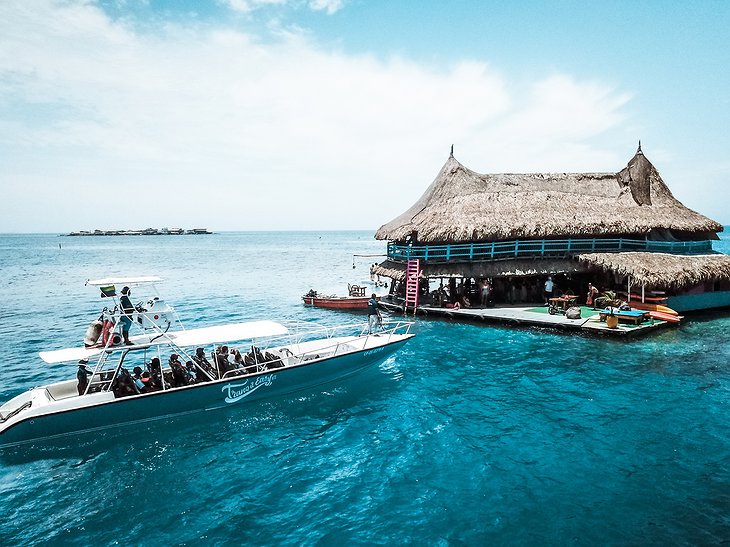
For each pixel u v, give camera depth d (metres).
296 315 33.09
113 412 13.20
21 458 12.37
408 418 14.62
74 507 10.28
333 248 143.62
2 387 18.06
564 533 9.05
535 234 28.64
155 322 14.96
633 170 34.56
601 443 12.62
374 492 10.64
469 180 34.06
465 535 9.08
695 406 14.94
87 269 73.50
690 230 30.75
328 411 15.35
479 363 19.95
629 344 22.14
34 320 32.53
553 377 17.91
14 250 140.75
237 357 15.73
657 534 8.96
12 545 9.02
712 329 24.78
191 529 9.48
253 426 14.26
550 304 28.11
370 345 18.45
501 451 12.32
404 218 35.72
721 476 10.92
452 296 30.64
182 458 12.36
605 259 27.27
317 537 9.13
